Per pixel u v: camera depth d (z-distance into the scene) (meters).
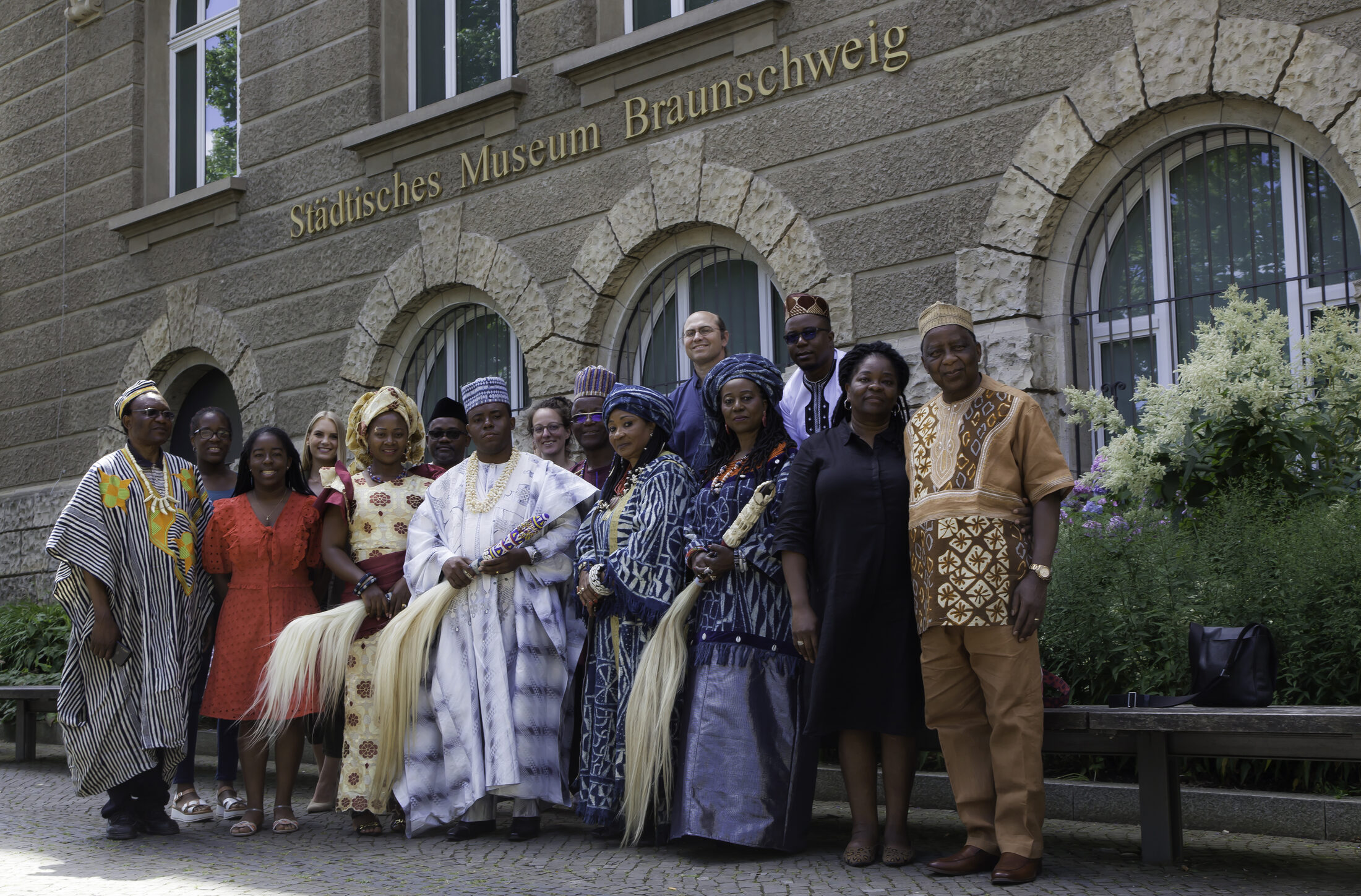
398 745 5.43
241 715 5.64
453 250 9.99
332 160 10.84
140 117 12.45
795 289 8.10
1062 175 7.12
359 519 5.80
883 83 7.80
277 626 5.74
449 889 4.38
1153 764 4.48
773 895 4.15
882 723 4.52
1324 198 6.65
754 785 4.72
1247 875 4.30
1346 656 5.16
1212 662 4.43
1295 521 5.56
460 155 9.99
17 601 12.52
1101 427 6.96
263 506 5.88
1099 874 4.34
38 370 13.09
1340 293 6.57
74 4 12.70
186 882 4.62
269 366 11.20
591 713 5.19
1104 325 7.30
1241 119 6.71
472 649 5.38
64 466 12.77
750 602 4.86
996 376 7.29
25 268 13.26
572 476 5.61
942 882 4.29
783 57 8.23
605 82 9.12
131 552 5.61
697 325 6.22
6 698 8.50
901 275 7.69
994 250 7.33
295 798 6.82
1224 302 6.92
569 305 9.26
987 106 7.40
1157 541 5.73
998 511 4.36
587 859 4.88
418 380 10.59
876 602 4.57
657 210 8.80
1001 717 4.29
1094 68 7.03
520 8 9.70
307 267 10.99
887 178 7.76
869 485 4.61
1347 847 4.73
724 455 5.18
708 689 4.82
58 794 7.06
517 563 5.40
